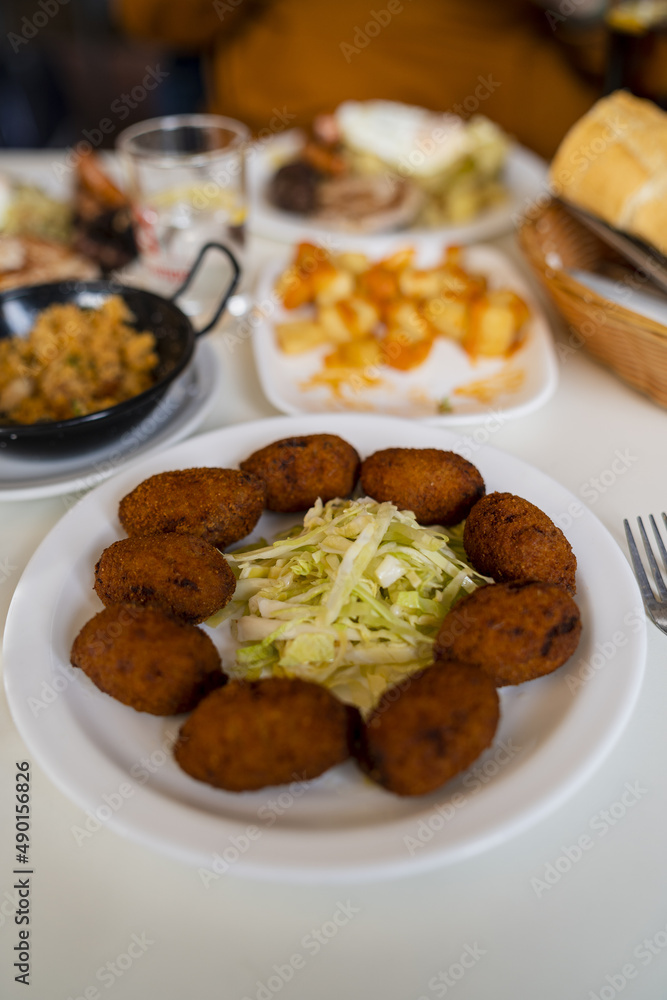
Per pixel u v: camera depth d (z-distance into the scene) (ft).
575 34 2.94
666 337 1.23
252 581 1.07
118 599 0.99
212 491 1.11
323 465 1.18
